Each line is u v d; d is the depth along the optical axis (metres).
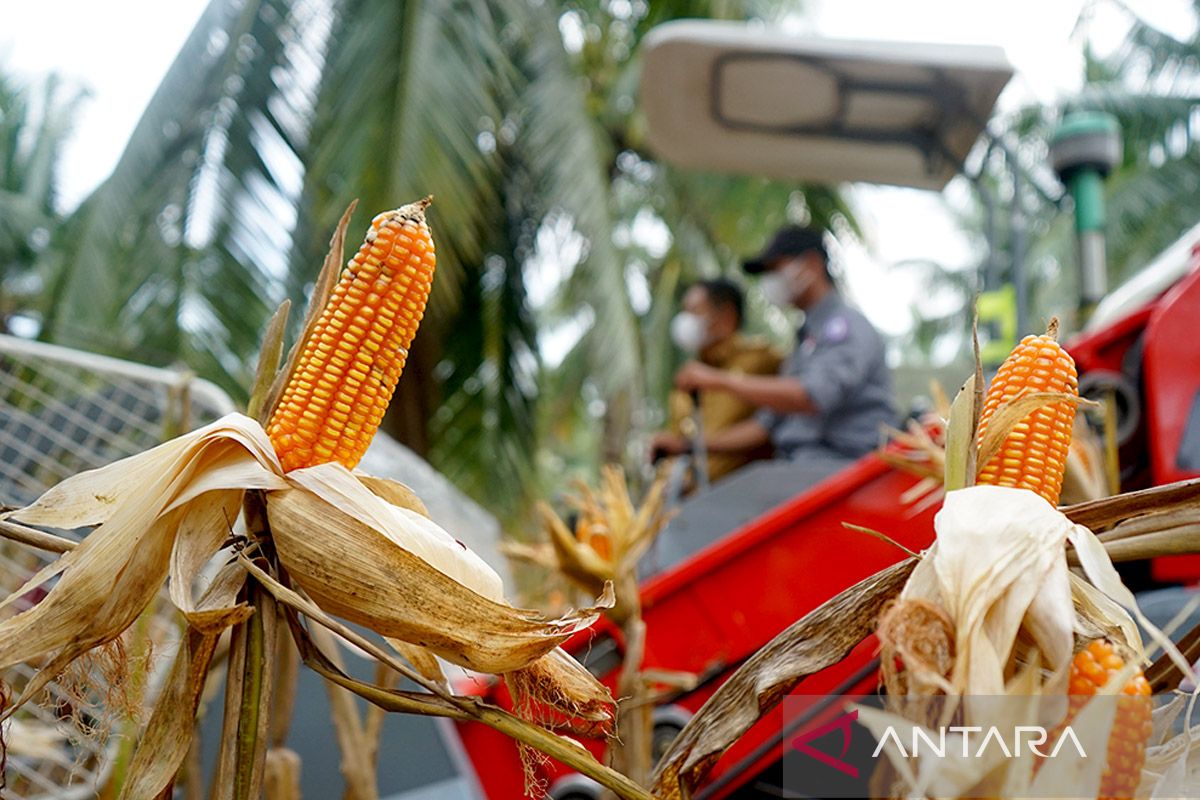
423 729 2.46
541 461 11.10
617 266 9.00
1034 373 1.19
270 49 8.67
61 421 2.51
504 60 8.86
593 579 2.23
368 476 1.32
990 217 4.01
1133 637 1.06
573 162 9.00
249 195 8.48
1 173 14.60
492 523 4.03
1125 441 2.71
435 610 1.17
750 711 1.18
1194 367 2.69
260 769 1.17
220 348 8.29
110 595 1.19
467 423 9.91
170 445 1.24
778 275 4.41
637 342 9.22
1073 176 3.52
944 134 4.19
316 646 1.22
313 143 8.41
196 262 8.32
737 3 10.80
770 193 11.83
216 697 2.35
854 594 1.16
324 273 1.32
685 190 11.84
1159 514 1.17
